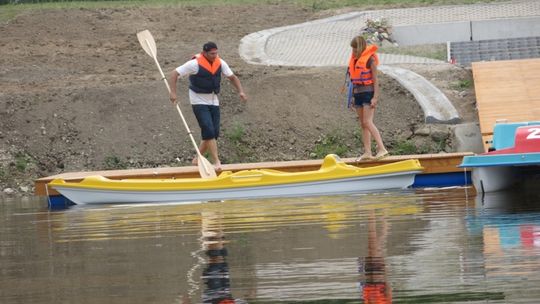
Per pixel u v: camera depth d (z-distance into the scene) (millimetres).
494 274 29312
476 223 39875
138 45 97188
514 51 96250
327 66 84938
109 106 77125
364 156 58750
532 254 32156
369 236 37625
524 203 46781
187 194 55750
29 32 100750
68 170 73125
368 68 57938
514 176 56188
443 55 95312
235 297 27953
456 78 81875
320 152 73625
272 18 112625
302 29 106312
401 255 33156
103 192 56812
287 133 75312
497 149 54625
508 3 114312
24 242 41219
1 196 69188
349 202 50219
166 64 89562
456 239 35875
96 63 90625
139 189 56219
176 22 107562
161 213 49562
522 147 49656
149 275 31797
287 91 78500
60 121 76125
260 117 76375
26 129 75688
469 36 105250
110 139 74938
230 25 107938
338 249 34906
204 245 37312
